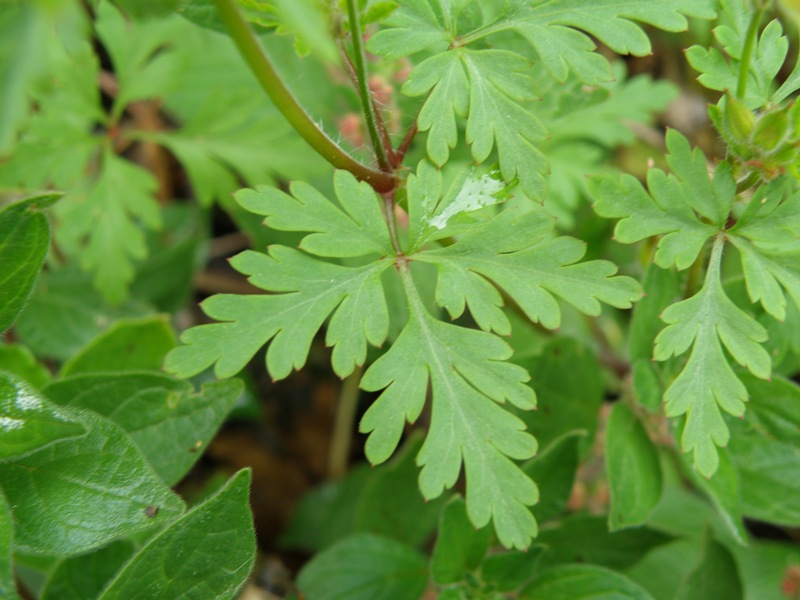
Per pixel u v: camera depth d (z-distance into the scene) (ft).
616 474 0.58
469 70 0.51
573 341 0.66
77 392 0.53
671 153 0.51
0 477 0.46
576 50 0.51
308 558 0.86
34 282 0.47
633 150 0.97
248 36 0.46
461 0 0.52
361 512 0.72
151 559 0.46
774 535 0.81
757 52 0.52
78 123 0.72
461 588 0.58
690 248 0.51
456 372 0.48
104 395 0.54
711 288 0.51
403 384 0.48
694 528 0.75
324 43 0.41
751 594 0.72
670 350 0.49
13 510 0.46
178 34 0.77
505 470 0.47
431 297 0.66
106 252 0.73
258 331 0.48
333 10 0.49
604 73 0.51
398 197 0.56
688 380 0.49
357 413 0.94
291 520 0.87
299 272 0.49
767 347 0.58
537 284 0.49
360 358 0.48
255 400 0.89
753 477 0.60
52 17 0.37
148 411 0.54
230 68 0.83
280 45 0.75
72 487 0.46
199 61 0.81
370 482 0.72
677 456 0.70
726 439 0.49
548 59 0.51
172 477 0.53
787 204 0.51
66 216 0.72
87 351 0.64
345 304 0.49
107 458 0.47
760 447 0.60
